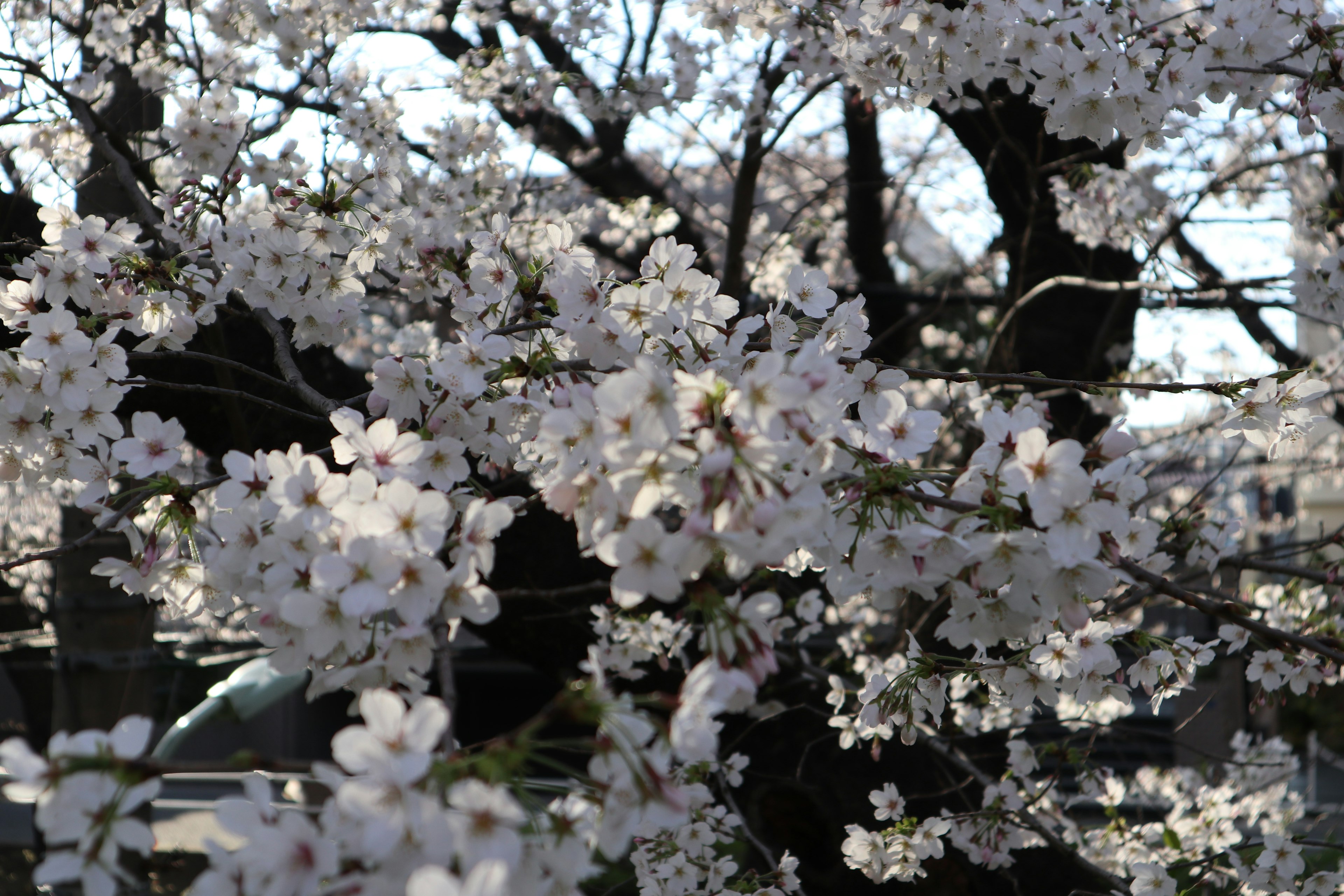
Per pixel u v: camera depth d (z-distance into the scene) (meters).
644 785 1.01
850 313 1.98
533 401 1.82
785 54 4.36
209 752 11.20
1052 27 2.27
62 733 1.05
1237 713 5.93
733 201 4.52
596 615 3.45
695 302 1.83
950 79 2.66
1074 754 3.09
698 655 3.62
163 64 3.99
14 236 2.55
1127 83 2.24
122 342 3.05
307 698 1.32
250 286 2.31
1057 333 4.57
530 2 4.78
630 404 1.23
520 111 4.82
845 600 1.58
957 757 3.22
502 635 3.55
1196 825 3.45
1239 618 1.39
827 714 3.52
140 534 1.75
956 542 1.33
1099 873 2.75
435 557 1.60
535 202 5.15
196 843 7.43
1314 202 4.10
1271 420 1.89
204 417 3.31
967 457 4.04
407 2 4.38
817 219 5.72
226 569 1.45
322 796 5.27
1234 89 2.40
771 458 1.22
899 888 3.46
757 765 3.66
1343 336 5.05
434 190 3.49
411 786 0.96
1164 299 4.68
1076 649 1.83
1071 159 4.12
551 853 1.07
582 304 1.87
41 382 1.83
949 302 6.48
